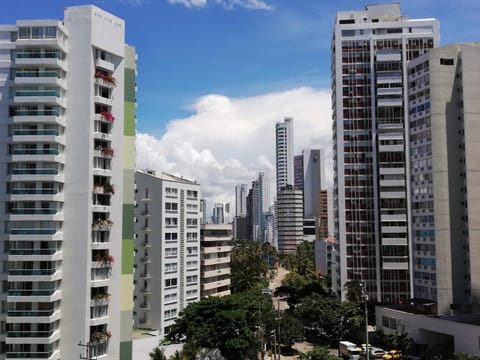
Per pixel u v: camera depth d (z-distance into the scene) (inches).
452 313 3496.6
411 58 4574.3
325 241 7234.3
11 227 2369.6
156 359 2303.2
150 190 3996.1
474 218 3459.6
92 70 2470.5
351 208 4598.9
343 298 4471.0
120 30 2615.7
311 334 4067.4
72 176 2432.3
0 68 2437.3
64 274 2394.2
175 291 4037.9
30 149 2390.5
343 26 4744.1
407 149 4379.9
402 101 4512.8
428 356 3021.7
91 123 2454.5
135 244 4001.0
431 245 3688.5
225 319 2915.8
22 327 2298.2
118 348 2490.2
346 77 4707.2
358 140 4643.2
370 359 3127.5
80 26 2480.3
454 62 3713.1
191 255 4301.2
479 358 2532.0
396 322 3587.6
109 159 2541.8
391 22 4702.3
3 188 2411.4
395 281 4409.5
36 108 2406.5
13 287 2324.1
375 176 4586.6
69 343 2359.7
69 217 2417.6
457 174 3639.3
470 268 3442.4
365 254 4534.9
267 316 3587.6
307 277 6087.6
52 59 2375.7
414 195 3900.1
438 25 4626.0
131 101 2689.5
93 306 2401.6
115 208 2539.4
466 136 3503.9
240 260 6097.4
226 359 2876.5
